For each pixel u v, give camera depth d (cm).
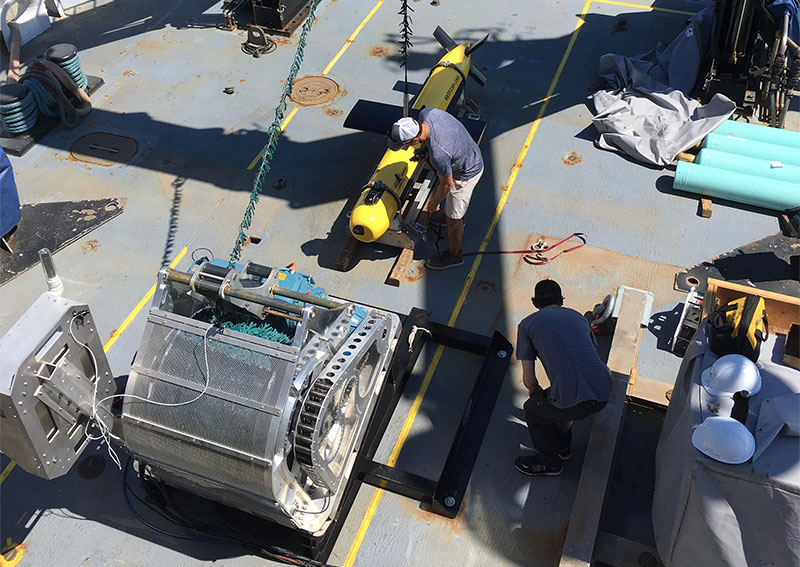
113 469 538
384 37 952
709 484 383
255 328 443
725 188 714
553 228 708
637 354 590
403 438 554
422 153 656
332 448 442
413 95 859
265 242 701
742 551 388
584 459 517
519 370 589
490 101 853
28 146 797
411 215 672
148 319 426
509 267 673
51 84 797
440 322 629
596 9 996
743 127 765
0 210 659
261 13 943
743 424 385
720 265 668
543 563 484
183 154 793
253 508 453
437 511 508
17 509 518
